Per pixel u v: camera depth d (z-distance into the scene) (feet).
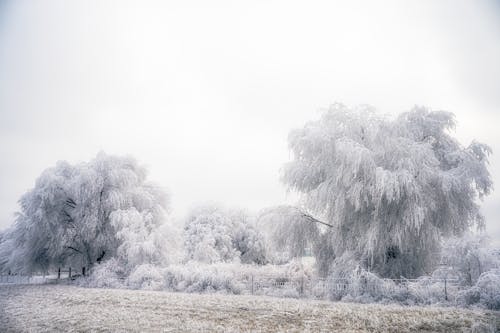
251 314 48.11
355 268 69.56
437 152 80.89
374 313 46.73
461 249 68.33
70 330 40.22
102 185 122.83
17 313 52.75
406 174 67.36
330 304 56.34
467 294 54.90
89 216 119.85
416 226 65.98
